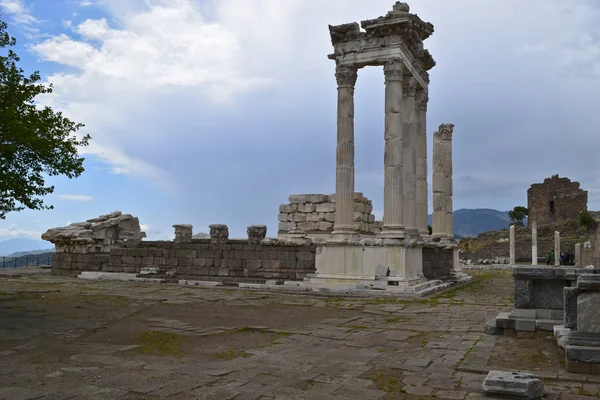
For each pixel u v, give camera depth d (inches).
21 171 679.7
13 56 682.2
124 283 1143.6
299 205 1459.2
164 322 605.0
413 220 1101.1
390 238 994.1
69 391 321.4
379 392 325.1
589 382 346.6
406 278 967.6
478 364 395.9
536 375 361.4
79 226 1434.5
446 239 1385.3
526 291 527.5
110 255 1311.5
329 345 476.7
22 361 406.0
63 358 416.8
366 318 649.6
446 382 348.5
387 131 1033.5
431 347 465.7
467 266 2329.0
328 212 1425.9
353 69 1095.6
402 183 1040.2
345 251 1029.2
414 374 369.1
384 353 440.8
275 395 316.8
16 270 1581.0
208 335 526.6
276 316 664.4
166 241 1310.3
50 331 538.3
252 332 548.1
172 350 451.8
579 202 3676.2
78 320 610.9
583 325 384.2
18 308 698.8
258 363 401.7
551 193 3799.2
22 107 679.7
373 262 999.0
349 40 1088.8
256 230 1186.6
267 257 1144.2
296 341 496.4
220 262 1189.1
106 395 313.9
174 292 950.4
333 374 368.2
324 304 793.6
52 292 908.0
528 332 510.0
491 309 737.6
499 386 316.2
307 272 1101.1
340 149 1085.1
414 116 1136.8
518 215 4530.0
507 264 2496.3
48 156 685.9
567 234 3257.9
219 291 978.7
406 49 1082.1
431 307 762.8
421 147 1266.0
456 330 553.9
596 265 1416.1
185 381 346.0
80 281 1182.9
